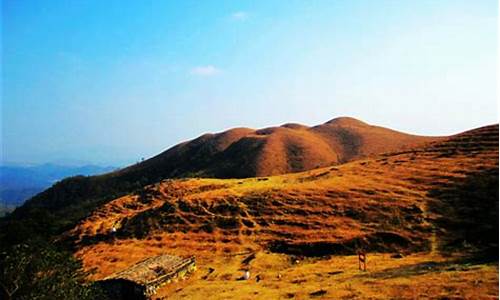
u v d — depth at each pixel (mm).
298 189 83812
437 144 106688
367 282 35000
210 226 74188
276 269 53438
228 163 188250
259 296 36312
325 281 39750
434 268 38500
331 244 59188
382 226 62688
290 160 183625
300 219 70750
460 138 104188
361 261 47281
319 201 76312
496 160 80312
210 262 58844
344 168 105375
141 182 195000
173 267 49094
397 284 32281
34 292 26438
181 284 46875
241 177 167125
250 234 69188
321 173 105062
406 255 52531
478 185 69188
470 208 62219
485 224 56094
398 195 73125
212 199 85000
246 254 61688
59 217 138500
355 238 59500
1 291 26297
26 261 26906
